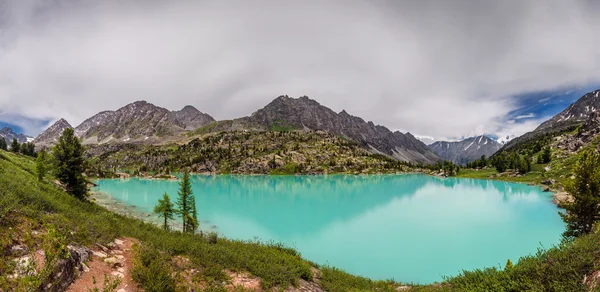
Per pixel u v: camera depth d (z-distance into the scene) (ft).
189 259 49.57
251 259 57.72
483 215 237.45
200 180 600.80
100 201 270.26
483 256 144.25
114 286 33.04
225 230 189.67
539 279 43.01
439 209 271.28
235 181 596.70
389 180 613.93
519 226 198.70
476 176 613.11
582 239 50.98
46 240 34.76
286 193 408.26
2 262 28.40
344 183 556.51
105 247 44.55
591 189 98.68
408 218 236.02
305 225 215.10
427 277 119.24
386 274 122.42
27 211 41.09
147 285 36.40
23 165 171.53
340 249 156.76
